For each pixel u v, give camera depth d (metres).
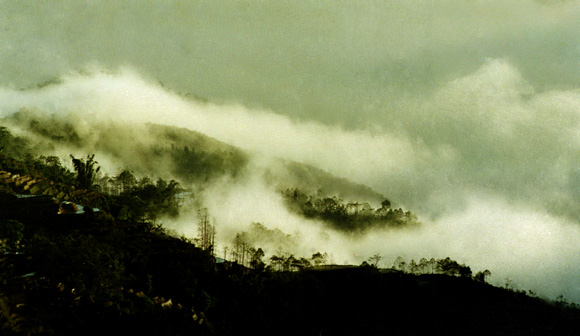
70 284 32.06
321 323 50.16
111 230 48.91
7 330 25.38
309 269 74.69
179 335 32.31
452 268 84.94
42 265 33.28
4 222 39.16
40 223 48.25
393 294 63.28
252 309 43.94
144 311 32.47
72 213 51.94
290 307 48.56
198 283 43.38
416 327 55.59
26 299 29.33
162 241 50.72
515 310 65.56
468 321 58.53
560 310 68.12
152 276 41.25
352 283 65.88
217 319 39.47
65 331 27.53
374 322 53.72
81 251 35.31
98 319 29.55
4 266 33.12
